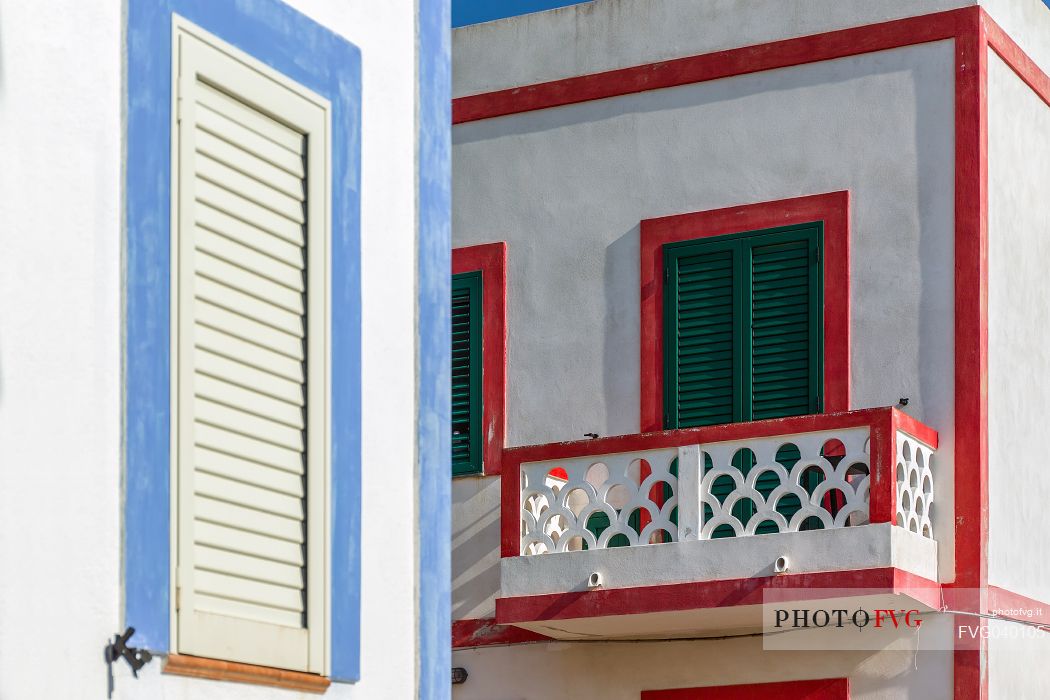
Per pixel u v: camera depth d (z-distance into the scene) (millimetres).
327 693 7906
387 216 8719
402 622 8461
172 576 7004
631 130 16016
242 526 7500
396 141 8859
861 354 14609
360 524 8211
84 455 6621
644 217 15812
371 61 8742
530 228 16328
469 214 16625
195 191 7402
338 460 8102
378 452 8438
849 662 14117
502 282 16328
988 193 14656
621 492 15461
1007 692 14086
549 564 14195
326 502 7984
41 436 6438
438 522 8805
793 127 15289
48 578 6398
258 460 7637
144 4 7172
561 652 15398
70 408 6578
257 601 7547
